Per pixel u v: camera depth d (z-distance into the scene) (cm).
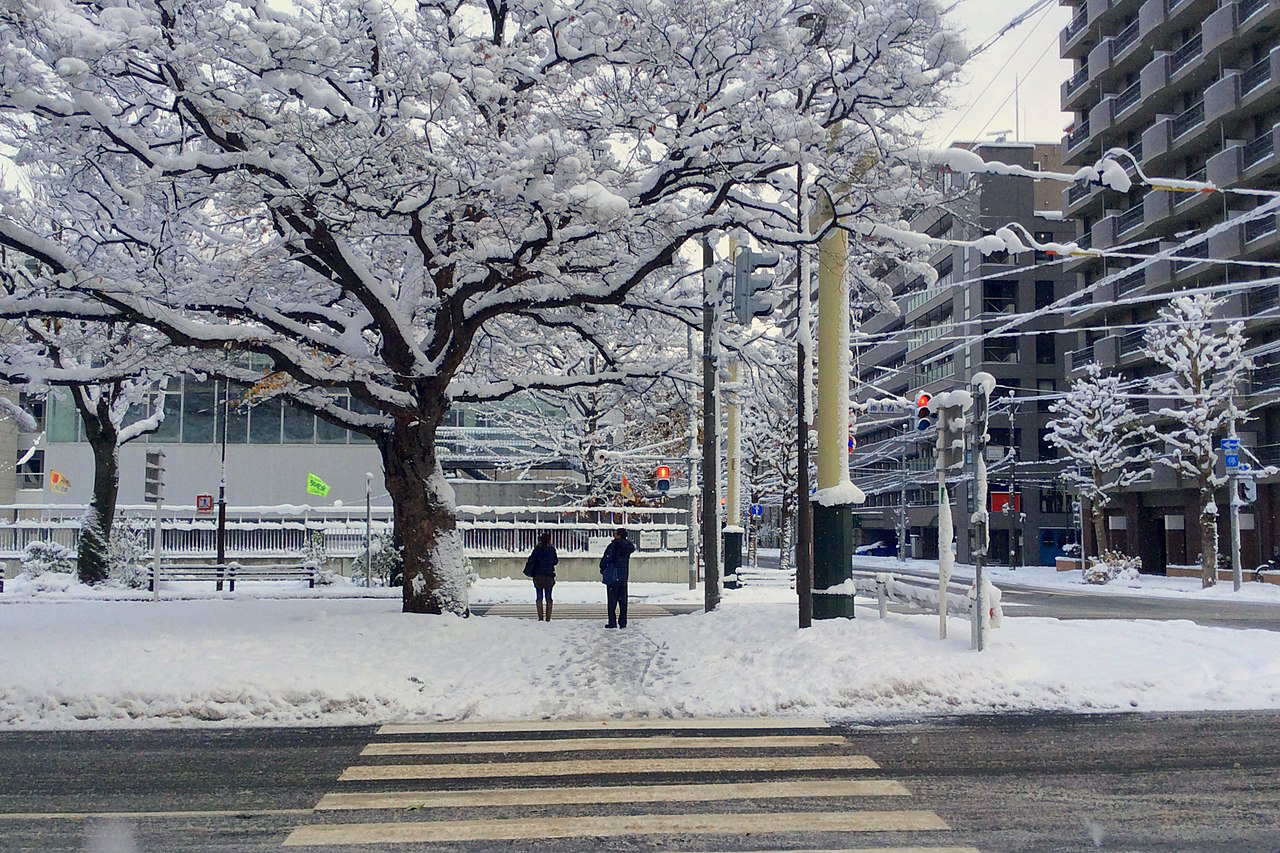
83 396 2983
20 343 1934
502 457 3856
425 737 1005
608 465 3738
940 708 1127
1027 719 1073
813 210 1584
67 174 1619
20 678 1134
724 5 1355
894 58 1350
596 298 1555
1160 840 656
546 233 1401
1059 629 1502
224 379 1764
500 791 786
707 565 1944
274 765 884
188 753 936
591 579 3325
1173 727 1025
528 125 1425
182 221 1638
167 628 1422
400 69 1314
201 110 1356
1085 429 4894
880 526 8775
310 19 1355
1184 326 4009
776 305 1708
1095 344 5284
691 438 3083
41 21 1180
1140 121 5041
